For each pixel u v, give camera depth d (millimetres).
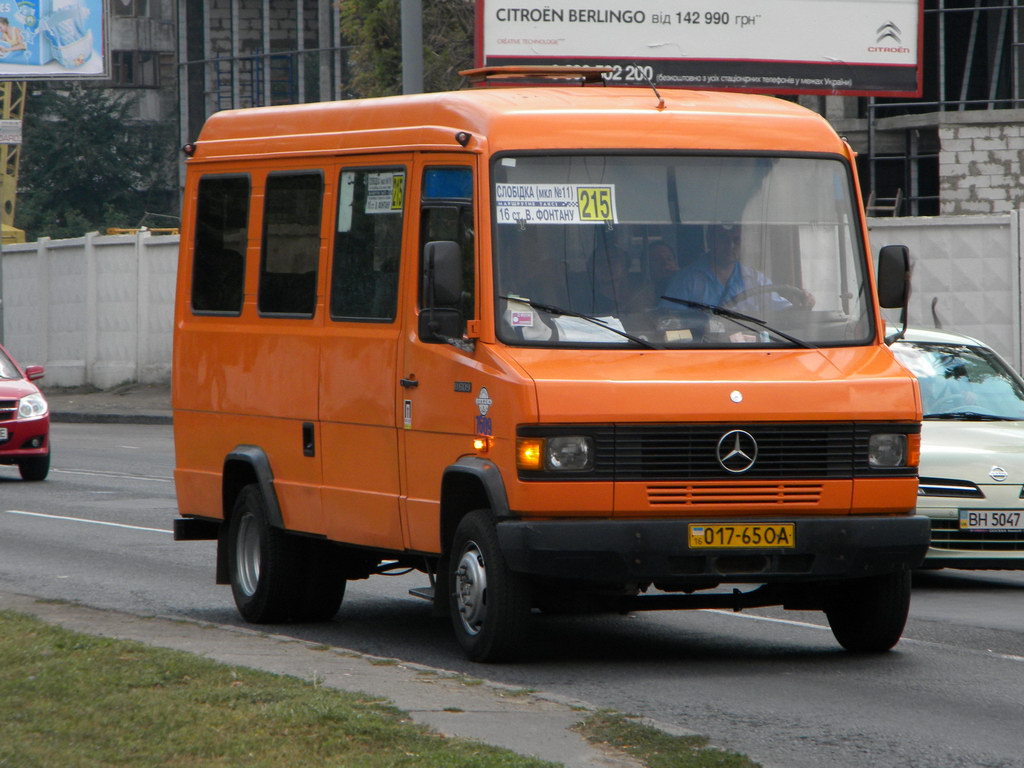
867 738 22359
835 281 28438
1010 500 37094
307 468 31438
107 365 119938
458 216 27844
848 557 26609
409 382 28406
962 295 80500
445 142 28266
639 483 25984
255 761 19062
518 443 25812
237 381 33656
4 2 135000
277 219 32625
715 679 26734
